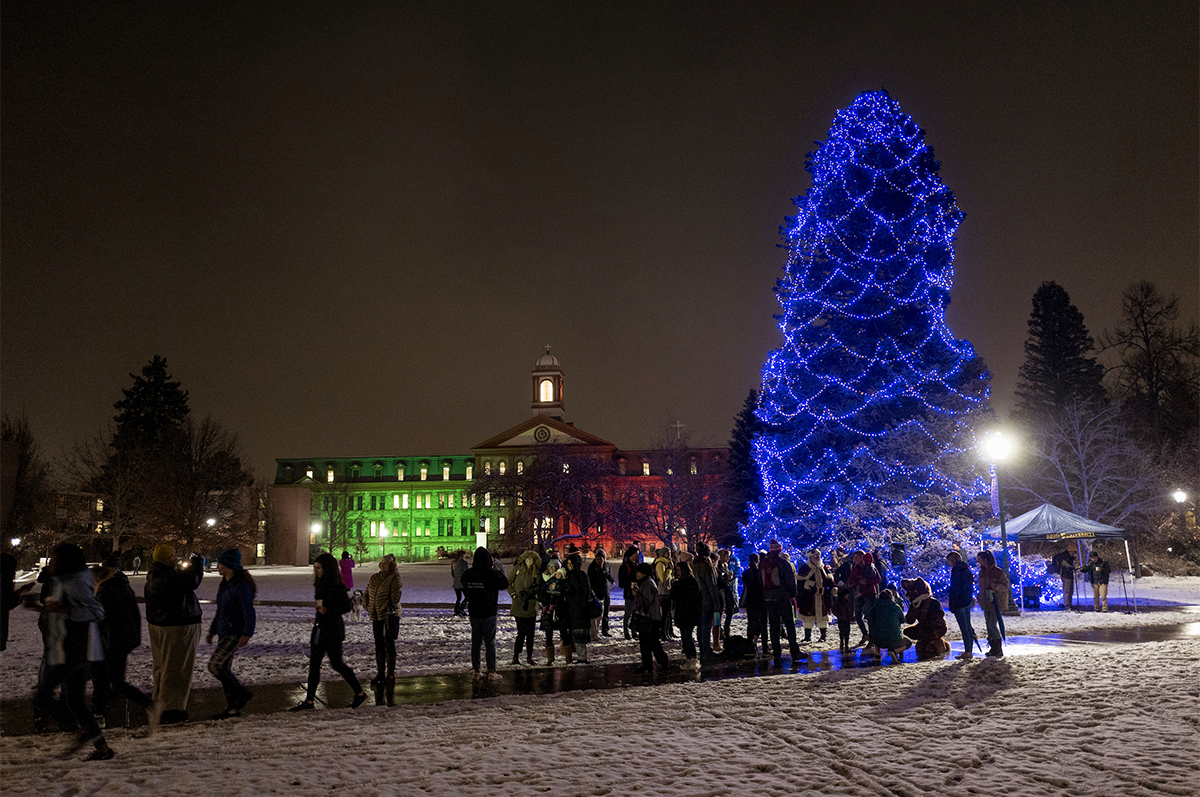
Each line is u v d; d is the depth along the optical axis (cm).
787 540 2842
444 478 11938
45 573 834
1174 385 5103
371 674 1356
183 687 988
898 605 1450
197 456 6819
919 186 2780
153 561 1009
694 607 1426
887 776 715
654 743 843
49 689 796
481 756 793
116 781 700
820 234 2820
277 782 706
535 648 1727
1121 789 657
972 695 1051
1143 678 1116
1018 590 2489
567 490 6241
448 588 3788
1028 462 5106
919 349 2688
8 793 668
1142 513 4641
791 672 1337
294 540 7831
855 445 2739
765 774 730
